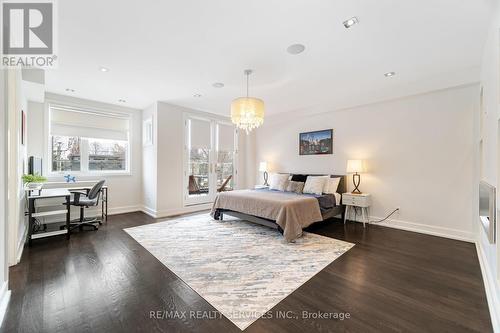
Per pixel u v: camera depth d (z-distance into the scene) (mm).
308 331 1559
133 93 4289
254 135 6770
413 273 2385
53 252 2877
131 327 1582
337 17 2092
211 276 2314
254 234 3676
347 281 2227
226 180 6238
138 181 5410
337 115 4926
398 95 3951
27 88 3295
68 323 1614
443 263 2623
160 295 1973
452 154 3518
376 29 2277
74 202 3717
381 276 2324
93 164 4867
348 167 4375
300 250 3020
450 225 3539
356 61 2986
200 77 3500
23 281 2166
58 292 1993
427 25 2217
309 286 2137
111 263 2582
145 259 2699
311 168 5402
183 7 1952
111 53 2752
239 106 3227
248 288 2098
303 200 3709
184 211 5262
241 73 3357
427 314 1737
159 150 4848
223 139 6168
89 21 2131
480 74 3158
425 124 3773
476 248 3078
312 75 3449
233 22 2162
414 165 3896
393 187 4137
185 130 5324
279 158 6109
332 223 4457
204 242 3295
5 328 1561
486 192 2139
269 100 4789
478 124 3285
